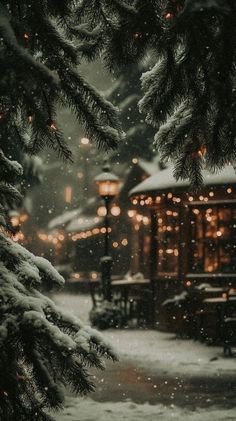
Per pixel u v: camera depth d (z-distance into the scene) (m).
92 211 43.56
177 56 5.61
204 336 16.28
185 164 5.99
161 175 19.52
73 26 5.27
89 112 4.72
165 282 19.28
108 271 20.19
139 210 25.33
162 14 5.35
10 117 5.05
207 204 17.75
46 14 4.79
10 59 3.98
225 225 17.55
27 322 4.04
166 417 7.95
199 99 5.57
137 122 31.72
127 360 12.93
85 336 4.29
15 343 4.14
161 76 5.52
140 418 7.89
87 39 5.29
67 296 40.06
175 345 15.50
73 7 5.34
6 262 4.54
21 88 4.15
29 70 3.98
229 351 13.59
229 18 5.15
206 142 5.83
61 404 4.26
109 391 9.66
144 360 12.95
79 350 4.17
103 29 5.34
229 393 9.51
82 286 44.81
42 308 4.29
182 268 18.55
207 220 17.97
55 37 4.57
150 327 19.86
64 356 4.16
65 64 4.67
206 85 5.48
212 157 5.87
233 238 17.47
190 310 17.22
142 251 23.73
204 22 5.25
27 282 4.50
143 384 10.27
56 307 4.47
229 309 15.80
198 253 18.12
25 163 15.72
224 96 5.39
